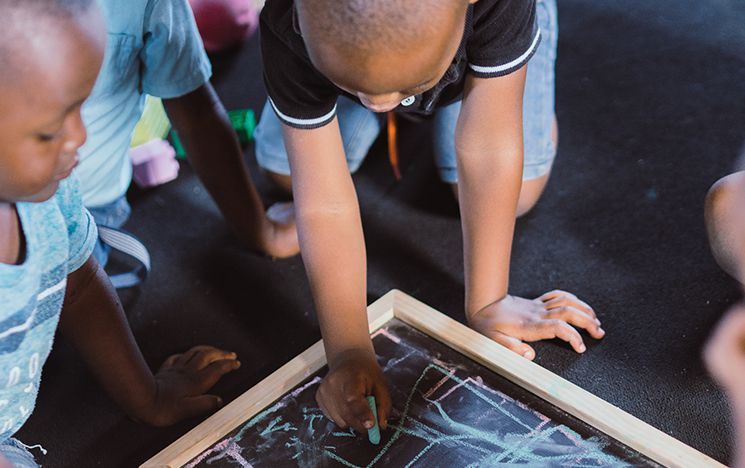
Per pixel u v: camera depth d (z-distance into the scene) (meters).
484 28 1.01
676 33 1.93
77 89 0.71
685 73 1.81
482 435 0.99
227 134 1.39
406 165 1.68
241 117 1.76
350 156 1.60
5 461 0.88
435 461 0.97
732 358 1.22
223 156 1.39
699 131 1.65
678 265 1.39
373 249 1.50
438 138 1.50
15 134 0.70
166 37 1.24
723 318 1.29
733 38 1.89
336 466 0.98
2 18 0.66
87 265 1.04
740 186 1.22
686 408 1.17
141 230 1.60
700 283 1.35
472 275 1.24
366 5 0.71
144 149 1.68
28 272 0.82
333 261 1.09
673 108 1.72
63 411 1.28
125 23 1.21
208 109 1.36
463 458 0.97
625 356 1.25
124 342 1.12
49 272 0.87
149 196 1.68
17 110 0.69
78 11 0.69
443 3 0.72
